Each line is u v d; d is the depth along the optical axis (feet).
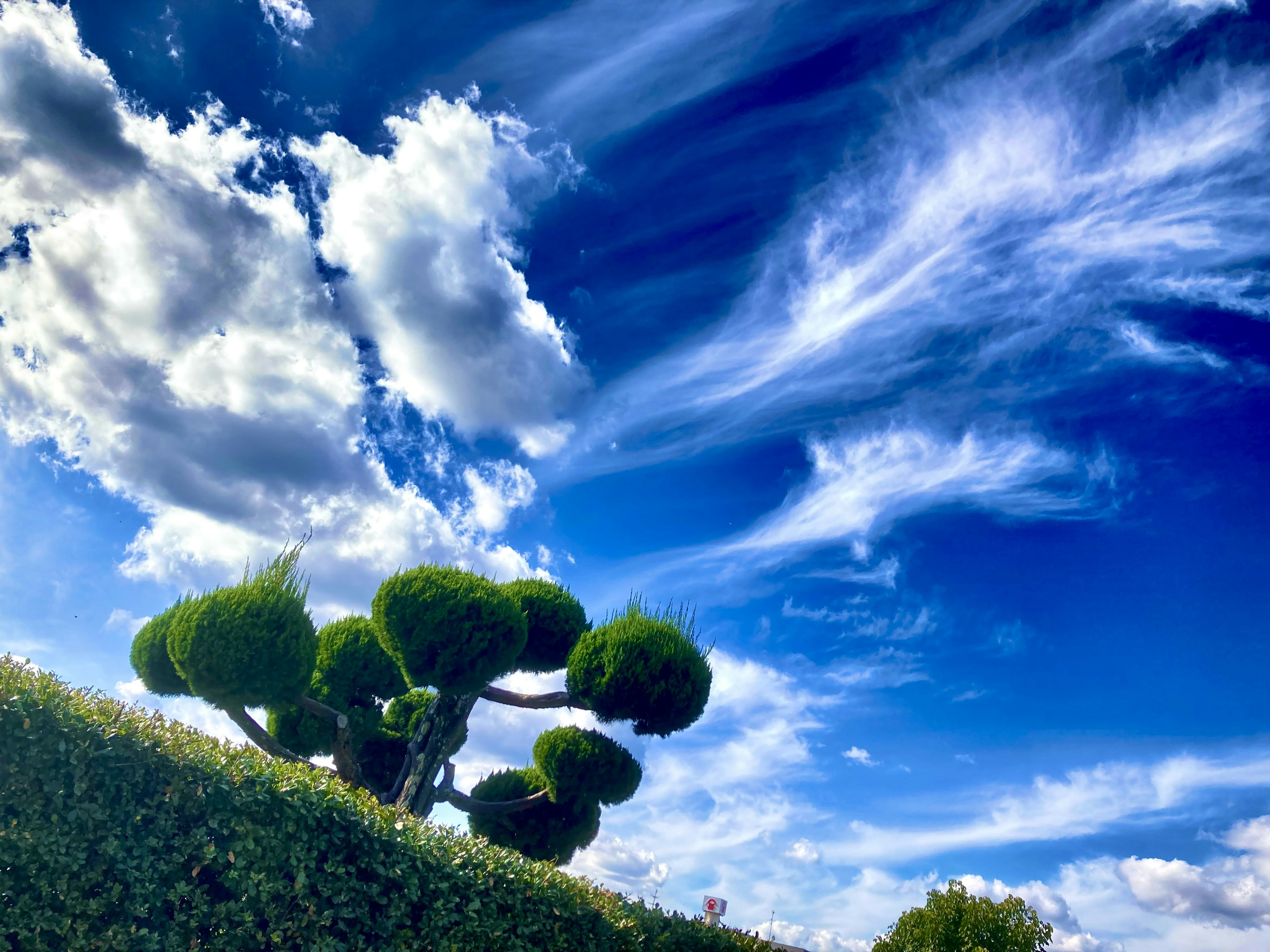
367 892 22.70
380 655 48.29
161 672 42.55
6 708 17.12
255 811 20.57
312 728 46.98
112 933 17.78
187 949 19.08
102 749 18.34
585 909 28.71
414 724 49.93
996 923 59.98
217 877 20.34
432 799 43.52
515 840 44.86
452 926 24.70
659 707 41.98
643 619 44.50
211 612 35.58
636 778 45.39
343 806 22.90
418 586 40.68
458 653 40.06
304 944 20.95
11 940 16.76
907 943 61.72
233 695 35.60
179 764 19.61
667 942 31.17
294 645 36.42
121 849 18.22
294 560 38.27
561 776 43.45
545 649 47.93
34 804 17.19
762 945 34.76
